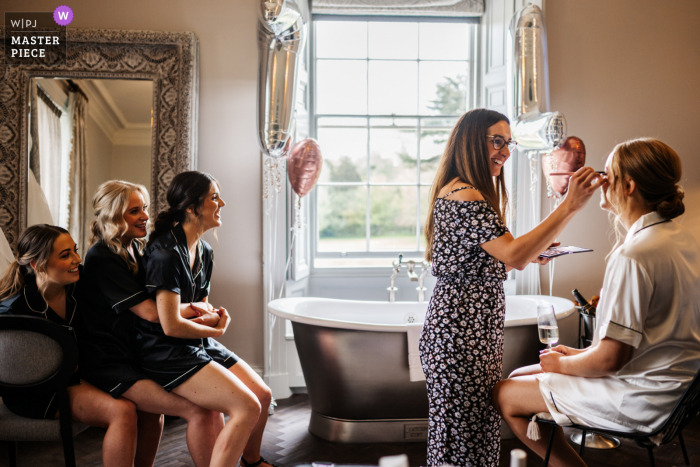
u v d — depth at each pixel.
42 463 2.53
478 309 1.65
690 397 1.49
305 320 2.72
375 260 4.11
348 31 4.03
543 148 3.10
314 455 2.67
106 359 1.94
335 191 4.09
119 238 2.05
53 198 3.43
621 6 3.74
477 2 3.93
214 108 3.60
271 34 2.94
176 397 1.96
